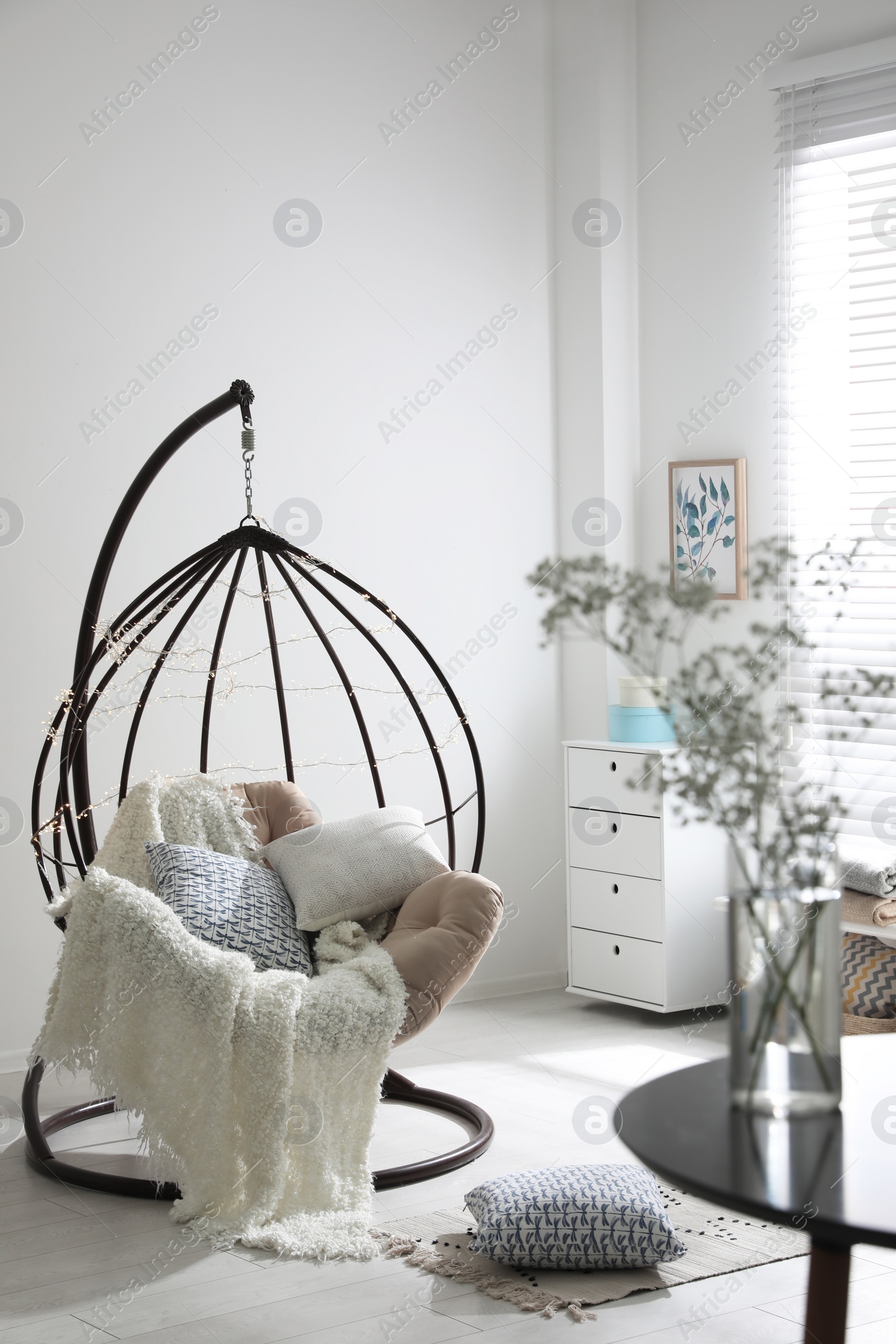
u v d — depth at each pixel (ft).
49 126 11.73
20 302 11.66
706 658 6.53
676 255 14.28
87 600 10.48
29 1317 7.09
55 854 10.40
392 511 13.76
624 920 13.15
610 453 14.55
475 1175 9.05
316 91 13.17
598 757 13.32
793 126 12.96
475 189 14.26
